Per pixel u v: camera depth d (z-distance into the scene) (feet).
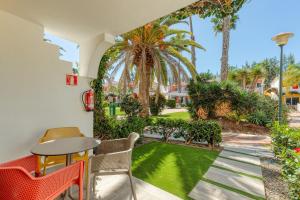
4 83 8.57
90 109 12.68
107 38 11.82
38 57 9.96
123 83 22.47
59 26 10.64
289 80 56.85
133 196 7.16
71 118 11.68
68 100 11.52
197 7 13.15
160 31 23.09
